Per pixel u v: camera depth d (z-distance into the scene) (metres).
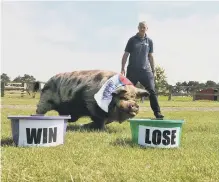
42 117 4.91
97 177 3.39
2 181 3.25
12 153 4.40
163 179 3.41
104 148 4.98
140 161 4.16
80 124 8.08
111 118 7.14
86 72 7.53
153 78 8.71
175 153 4.75
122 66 8.66
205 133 7.16
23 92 28.92
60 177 3.40
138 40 8.56
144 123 5.21
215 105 22.14
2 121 8.64
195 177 3.53
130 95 6.89
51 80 7.84
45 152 4.50
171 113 14.05
